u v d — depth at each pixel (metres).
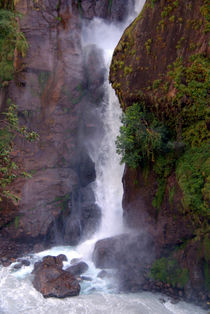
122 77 14.27
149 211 13.08
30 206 16.08
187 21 12.09
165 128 12.38
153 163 12.94
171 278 11.47
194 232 10.91
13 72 15.73
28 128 16.53
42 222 16.14
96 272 13.08
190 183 10.88
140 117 12.89
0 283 11.89
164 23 12.90
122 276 12.37
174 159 12.12
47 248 15.73
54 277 11.74
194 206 10.59
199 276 10.77
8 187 15.47
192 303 10.73
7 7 15.38
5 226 15.80
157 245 12.34
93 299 11.02
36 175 16.48
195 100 11.21
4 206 15.52
